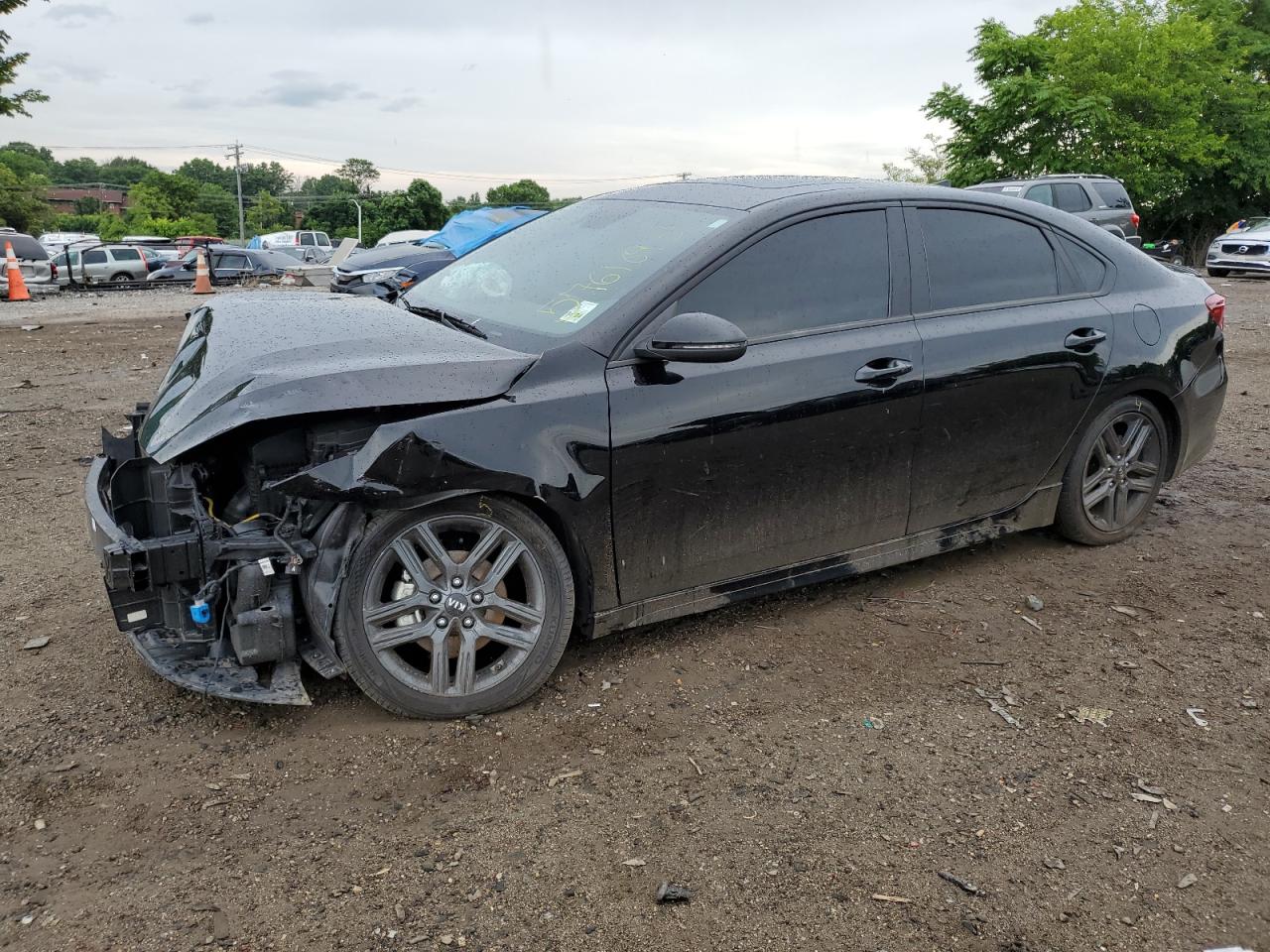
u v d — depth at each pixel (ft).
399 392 9.69
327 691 10.98
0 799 8.99
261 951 7.28
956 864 8.45
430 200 249.96
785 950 7.45
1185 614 13.46
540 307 11.85
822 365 11.85
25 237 69.56
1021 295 13.97
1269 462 20.86
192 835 8.57
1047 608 13.58
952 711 10.93
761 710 10.85
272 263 83.30
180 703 10.68
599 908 7.80
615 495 10.78
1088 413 14.55
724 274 11.50
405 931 7.50
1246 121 96.58
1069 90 90.17
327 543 9.86
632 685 11.30
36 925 7.48
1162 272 15.83
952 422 13.03
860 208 12.65
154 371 31.14
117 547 9.29
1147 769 9.93
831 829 8.86
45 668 11.41
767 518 11.93
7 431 22.72
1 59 65.87
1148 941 7.66
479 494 10.12
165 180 315.17
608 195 14.47
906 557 13.47
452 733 10.25
